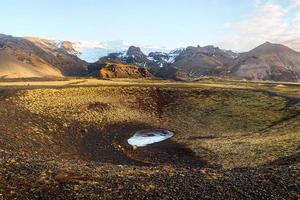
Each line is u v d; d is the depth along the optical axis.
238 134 89.00
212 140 82.25
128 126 97.88
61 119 87.62
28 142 63.94
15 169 30.05
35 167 31.14
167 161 68.44
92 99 109.69
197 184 28.83
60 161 37.91
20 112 83.19
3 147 56.28
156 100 119.56
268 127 92.38
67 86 121.00
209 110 111.12
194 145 78.19
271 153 62.06
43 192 26.30
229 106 112.69
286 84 195.75
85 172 31.02
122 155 71.44
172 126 101.31
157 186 28.20
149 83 153.12
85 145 74.31
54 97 104.00
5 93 97.75
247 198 26.39
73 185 27.67
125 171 32.97
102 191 26.86
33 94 101.50
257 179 30.28
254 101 115.69
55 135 74.69
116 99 114.94
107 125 94.31
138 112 109.69
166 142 83.38
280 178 30.38
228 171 34.47
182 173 32.66
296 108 104.56
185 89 126.81
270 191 27.58
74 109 98.31
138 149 76.31
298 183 29.19
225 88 131.50
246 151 66.88
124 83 148.00
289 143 66.62
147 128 98.75
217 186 28.44
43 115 86.12
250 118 101.19
